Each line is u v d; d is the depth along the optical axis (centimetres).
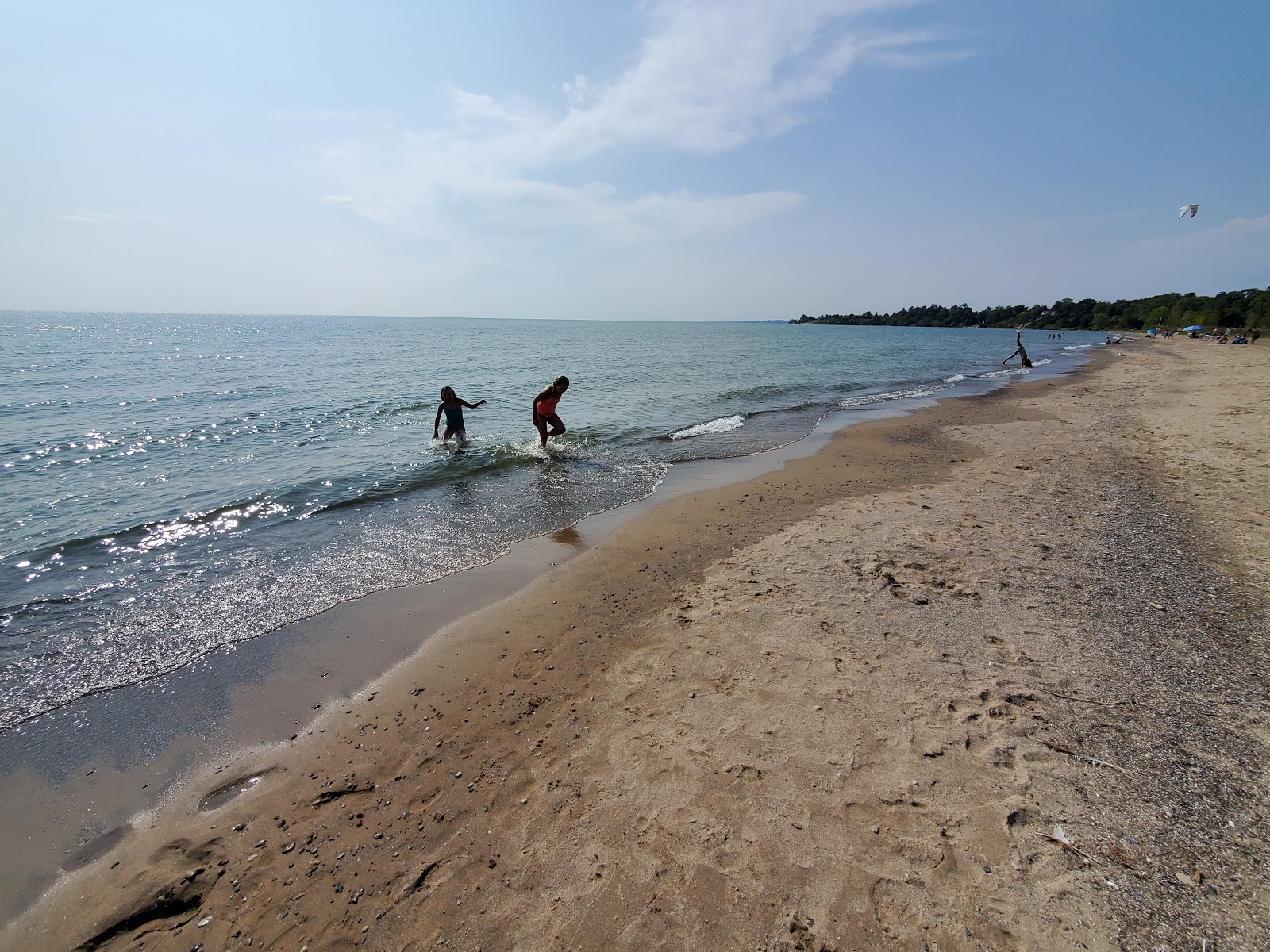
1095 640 397
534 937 222
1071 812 257
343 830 280
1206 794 262
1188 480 779
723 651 410
